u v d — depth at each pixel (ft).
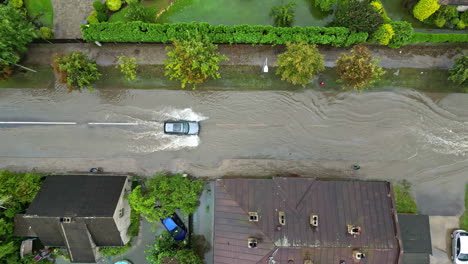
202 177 106.83
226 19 108.06
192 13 108.17
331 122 107.14
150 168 107.45
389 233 84.28
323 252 80.79
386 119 106.52
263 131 107.86
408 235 96.68
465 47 105.70
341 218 84.74
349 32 98.89
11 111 108.17
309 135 107.24
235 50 107.65
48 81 108.37
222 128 107.96
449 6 98.32
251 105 108.06
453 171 105.81
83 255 95.91
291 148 107.14
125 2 106.83
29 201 98.53
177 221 104.83
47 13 107.04
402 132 106.52
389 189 90.02
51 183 96.73
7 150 107.34
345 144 106.63
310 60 89.61
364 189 89.40
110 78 108.47
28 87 108.37
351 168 106.52
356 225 83.97
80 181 97.50
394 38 99.60
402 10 106.42
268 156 107.04
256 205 85.51
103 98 108.68
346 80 99.09
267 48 107.14
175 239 103.96
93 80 107.76
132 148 108.17
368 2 96.53
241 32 99.09
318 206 85.81
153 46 107.55
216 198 88.79
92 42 106.63
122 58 107.76
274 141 107.45
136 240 106.32
